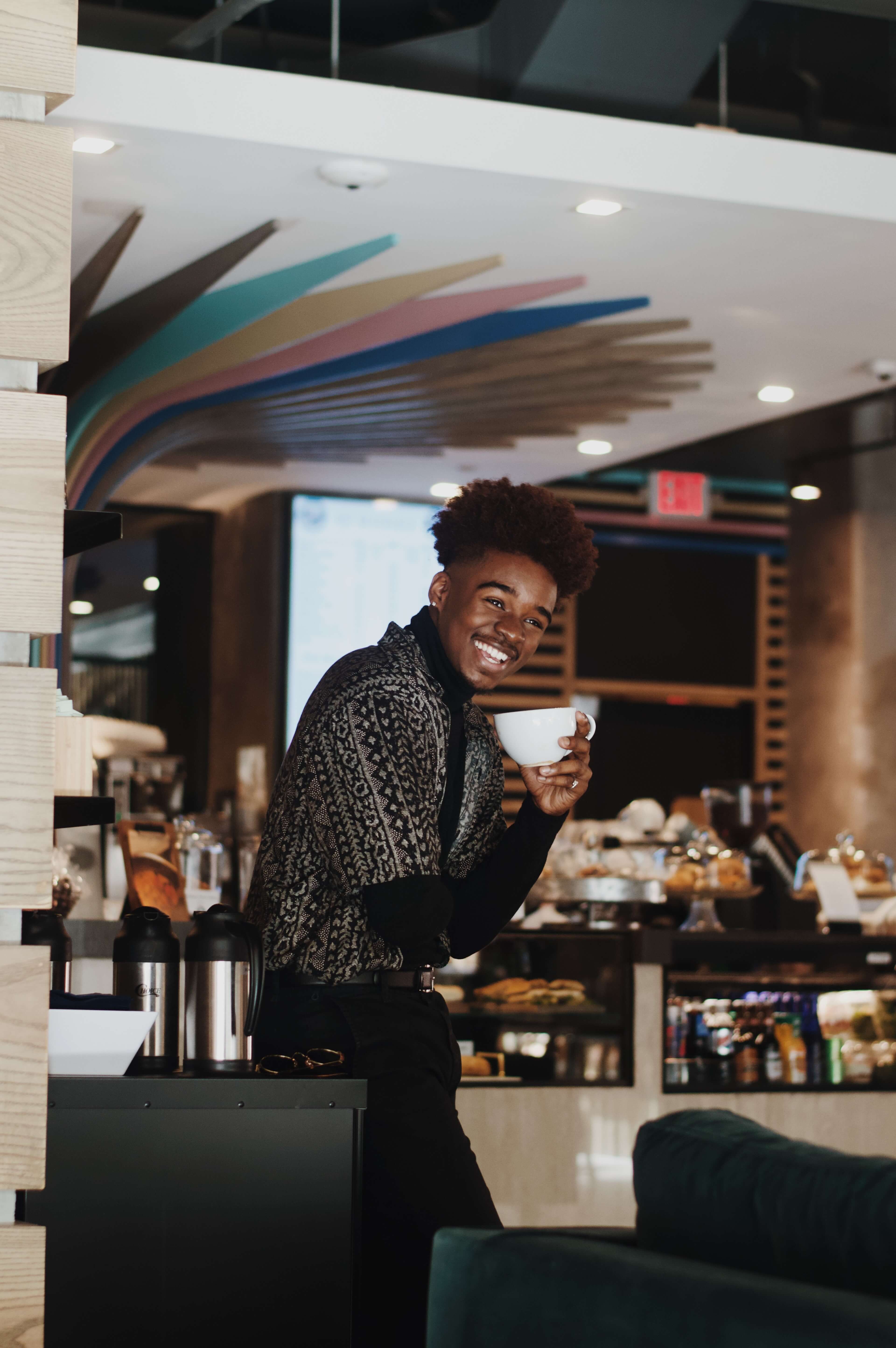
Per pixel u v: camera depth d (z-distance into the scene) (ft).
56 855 11.97
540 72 16.78
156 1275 6.32
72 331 15.99
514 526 7.34
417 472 24.91
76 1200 6.25
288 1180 6.52
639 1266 4.10
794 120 21.27
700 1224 4.46
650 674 29.86
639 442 23.30
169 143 13.12
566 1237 4.60
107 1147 6.31
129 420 18.49
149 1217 6.33
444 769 7.24
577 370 18.95
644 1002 13.16
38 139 5.88
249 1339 6.41
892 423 21.95
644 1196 4.77
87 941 11.83
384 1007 7.00
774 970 13.70
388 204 14.66
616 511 28.19
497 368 18.67
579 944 13.23
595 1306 4.10
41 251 5.86
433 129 13.62
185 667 28.04
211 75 12.98
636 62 16.66
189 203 14.61
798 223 15.07
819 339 18.72
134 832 12.49
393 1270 6.77
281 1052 7.03
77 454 17.49
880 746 24.25
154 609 28.14
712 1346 3.71
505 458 24.04
